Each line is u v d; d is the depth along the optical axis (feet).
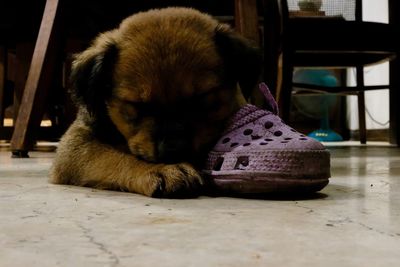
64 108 14.99
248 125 4.15
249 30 7.36
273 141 3.80
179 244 2.29
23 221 2.86
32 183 4.88
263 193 3.77
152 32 4.38
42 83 8.77
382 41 9.75
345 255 2.09
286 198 3.77
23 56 13.58
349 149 11.73
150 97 4.09
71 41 11.96
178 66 4.08
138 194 4.01
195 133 4.13
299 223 2.77
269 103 4.61
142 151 4.16
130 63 4.22
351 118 19.71
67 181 4.75
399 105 12.71
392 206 3.37
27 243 2.33
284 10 9.55
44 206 3.41
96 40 4.93
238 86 4.82
